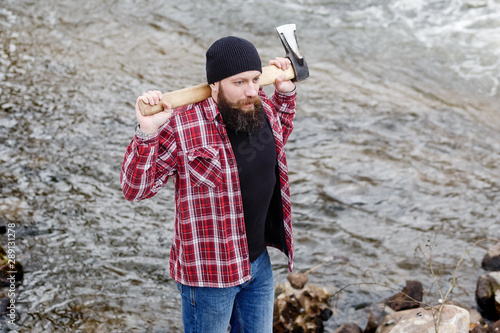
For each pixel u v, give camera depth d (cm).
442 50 842
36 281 408
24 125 600
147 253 447
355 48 844
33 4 912
